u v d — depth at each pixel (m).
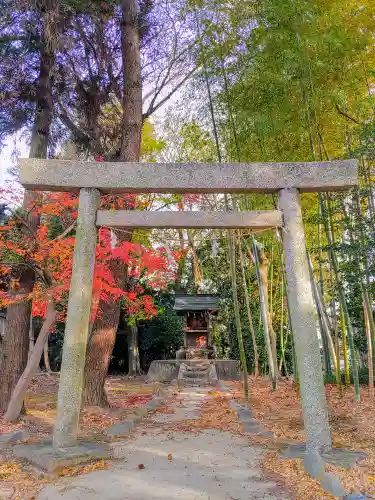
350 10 7.04
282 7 6.34
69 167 4.70
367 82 7.27
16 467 3.93
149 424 6.07
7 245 5.89
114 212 4.70
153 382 12.38
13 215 6.07
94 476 3.71
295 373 9.07
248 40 7.82
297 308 4.35
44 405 7.75
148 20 8.90
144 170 4.68
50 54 7.07
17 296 6.45
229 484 3.49
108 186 4.67
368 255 6.79
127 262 7.13
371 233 6.61
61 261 6.07
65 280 6.03
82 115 8.82
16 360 6.61
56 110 7.96
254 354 13.63
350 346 7.47
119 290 6.62
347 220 6.98
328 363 9.90
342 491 3.14
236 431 5.52
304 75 6.83
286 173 4.64
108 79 8.86
